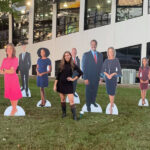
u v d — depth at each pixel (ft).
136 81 61.05
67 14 68.39
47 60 27.35
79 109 27.37
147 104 29.94
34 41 73.87
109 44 63.00
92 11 65.36
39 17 72.74
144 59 29.48
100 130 18.63
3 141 15.70
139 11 60.75
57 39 69.51
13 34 77.25
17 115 23.18
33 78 63.62
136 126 19.92
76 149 14.57
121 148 14.80
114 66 24.35
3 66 22.77
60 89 21.81
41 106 28.27
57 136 16.92
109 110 24.84
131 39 61.00
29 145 15.07
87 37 65.21
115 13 62.23
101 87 48.37
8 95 22.86
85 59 25.21
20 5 74.49
